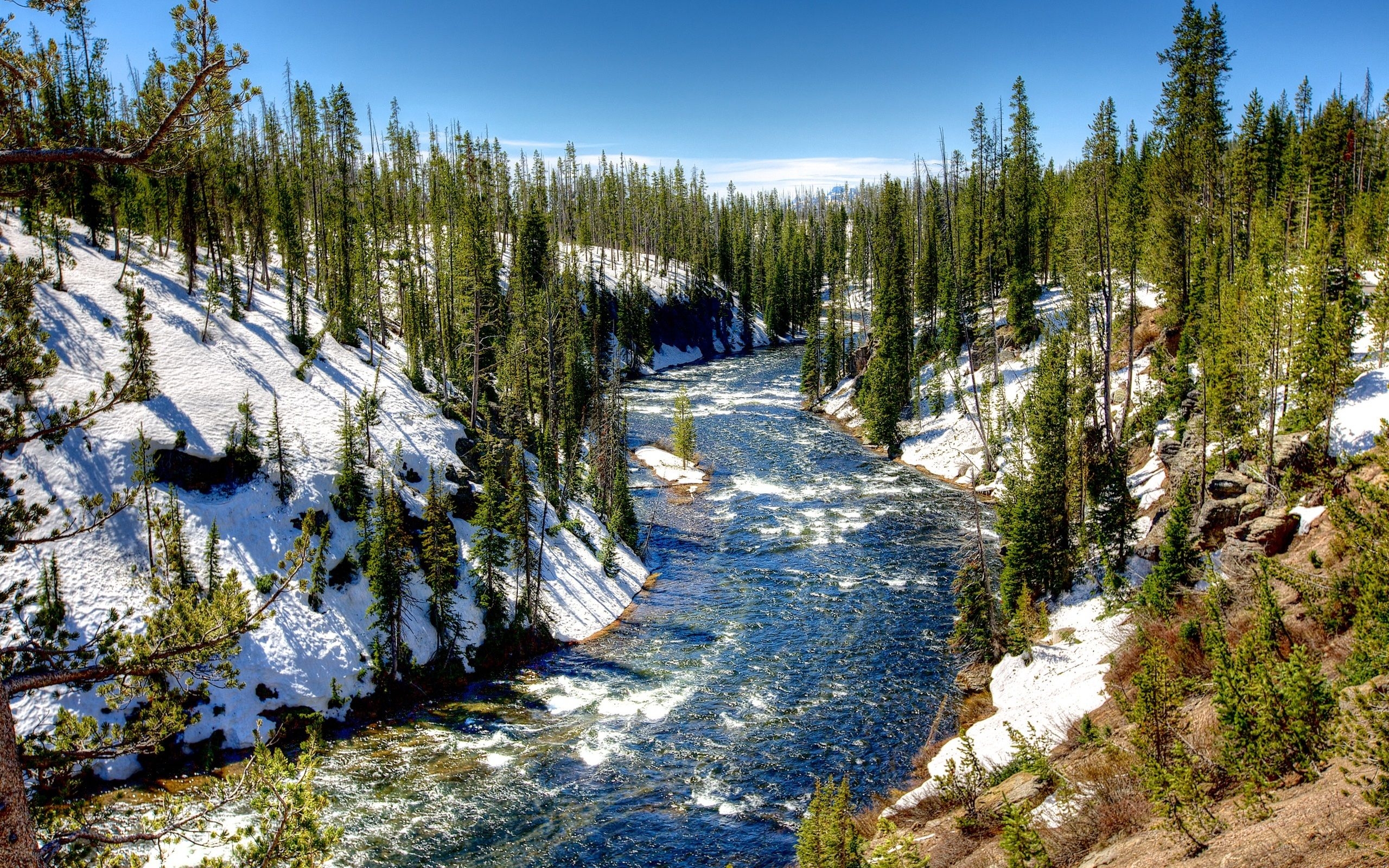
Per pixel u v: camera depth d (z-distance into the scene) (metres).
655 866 23.86
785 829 25.45
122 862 10.56
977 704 32.44
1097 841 16.03
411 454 47.72
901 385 82.00
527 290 84.69
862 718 32.19
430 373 68.19
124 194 56.53
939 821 22.53
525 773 29.20
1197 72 52.56
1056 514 38.31
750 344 158.38
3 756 8.18
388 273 89.81
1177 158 53.75
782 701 34.03
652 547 55.94
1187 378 51.31
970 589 35.94
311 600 35.50
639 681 36.72
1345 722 12.22
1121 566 35.25
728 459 77.69
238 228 75.88
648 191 180.00
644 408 101.31
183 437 37.69
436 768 29.59
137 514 34.50
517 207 140.62
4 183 10.19
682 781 28.42
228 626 10.70
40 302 42.81
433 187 116.88
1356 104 81.88
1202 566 28.92
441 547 38.12
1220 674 14.59
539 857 24.47
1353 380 33.28
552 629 41.78
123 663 10.13
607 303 132.62
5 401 35.84
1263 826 12.02
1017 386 70.38
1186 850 12.73
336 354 55.53
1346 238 51.72
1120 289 62.66
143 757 28.25
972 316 83.62
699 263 166.38
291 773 11.57
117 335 43.66
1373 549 14.46
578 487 60.69
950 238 95.38
